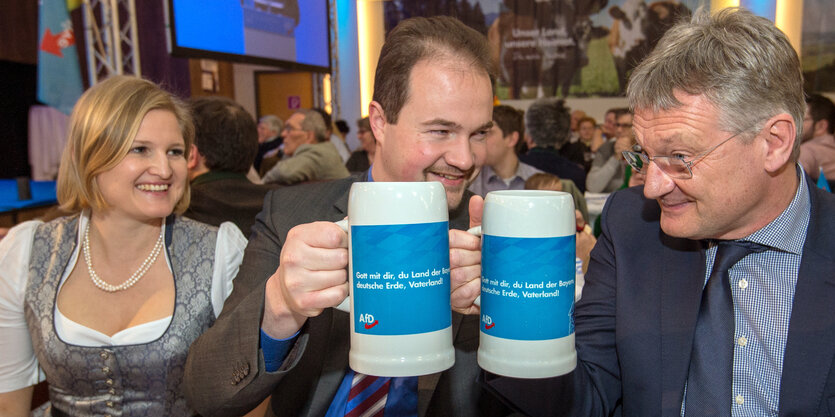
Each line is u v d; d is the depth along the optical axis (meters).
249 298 0.77
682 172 0.76
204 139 2.10
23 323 1.24
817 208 0.84
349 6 7.95
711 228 0.80
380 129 1.01
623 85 7.36
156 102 1.20
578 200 2.64
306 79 8.52
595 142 5.74
